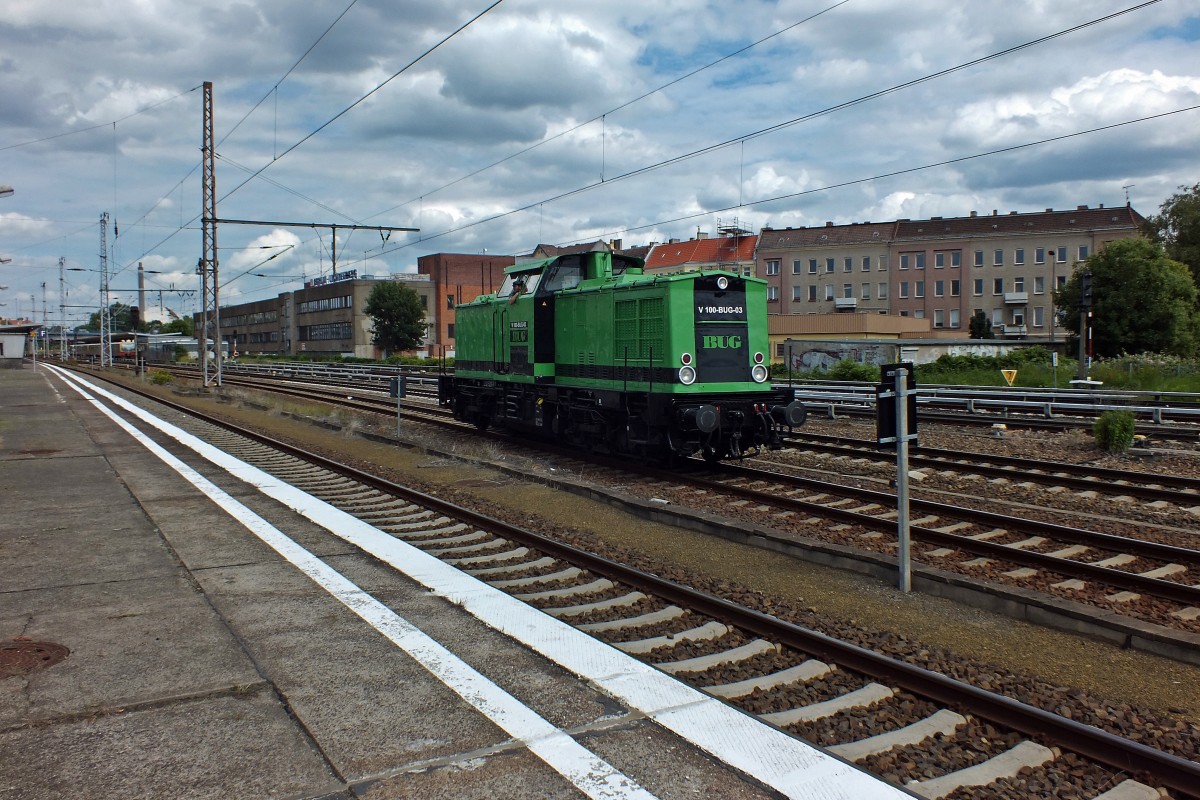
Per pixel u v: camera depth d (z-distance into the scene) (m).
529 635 6.02
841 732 4.77
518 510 11.15
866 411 22.66
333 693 4.93
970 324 72.81
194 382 46.91
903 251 76.75
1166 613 6.90
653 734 4.50
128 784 3.87
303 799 3.76
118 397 33.25
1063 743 4.57
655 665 5.57
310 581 7.28
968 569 8.18
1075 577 7.87
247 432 19.52
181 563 7.84
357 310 79.12
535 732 4.48
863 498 11.48
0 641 5.71
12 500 10.95
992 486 12.45
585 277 16.17
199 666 5.31
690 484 12.87
